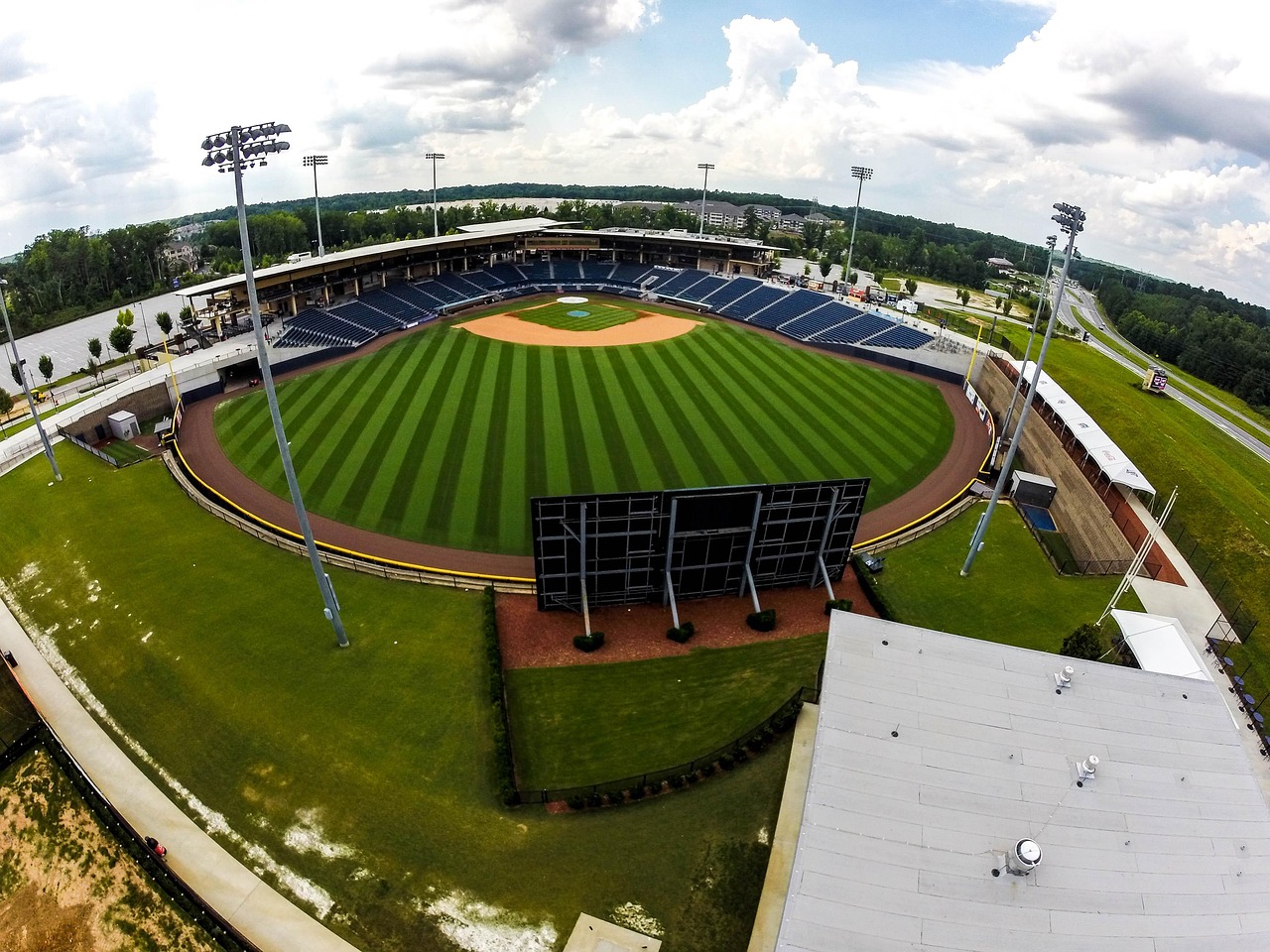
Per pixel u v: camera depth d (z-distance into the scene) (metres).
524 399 62.91
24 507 43.94
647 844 22.34
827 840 17.00
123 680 29.42
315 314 84.62
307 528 28.00
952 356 75.31
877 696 21.06
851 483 33.62
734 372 73.38
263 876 21.48
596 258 130.38
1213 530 43.41
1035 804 18.25
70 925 20.52
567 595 33.81
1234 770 19.91
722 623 34.00
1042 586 37.25
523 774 25.17
